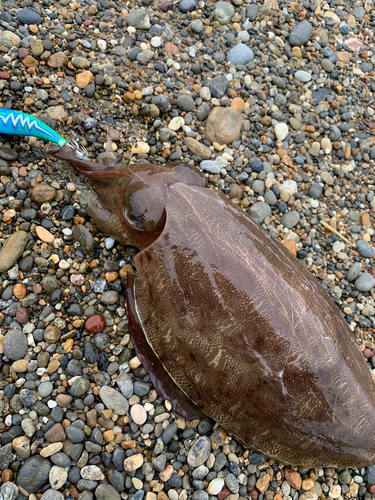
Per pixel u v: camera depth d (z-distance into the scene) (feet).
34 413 1.08
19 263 1.18
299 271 1.11
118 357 1.16
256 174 1.46
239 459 1.13
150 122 1.44
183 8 1.60
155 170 1.17
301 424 0.98
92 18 1.49
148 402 1.13
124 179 1.17
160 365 1.12
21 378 1.11
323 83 1.68
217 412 1.04
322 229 1.47
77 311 1.18
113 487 1.05
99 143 1.36
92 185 1.23
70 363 1.13
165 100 1.44
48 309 1.17
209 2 1.64
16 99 1.32
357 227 1.49
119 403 1.12
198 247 1.03
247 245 1.05
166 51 1.53
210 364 1.00
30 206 1.24
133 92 1.43
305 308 1.02
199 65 1.54
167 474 1.08
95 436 1.08
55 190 1.25
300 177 1.51
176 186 1.10
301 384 0.97
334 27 1.80
